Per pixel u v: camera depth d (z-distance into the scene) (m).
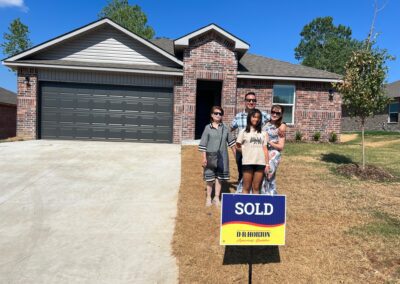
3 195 6.95
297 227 5.35
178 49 14.75
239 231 3.88
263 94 15.38
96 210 6.24
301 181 8.01
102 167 9.23
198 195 6.98
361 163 10.12
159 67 14.56
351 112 9.06
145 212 6.16
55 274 4.18
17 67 13.89
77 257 4.58
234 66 14.48
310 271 4.16
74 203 6.58
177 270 4.26
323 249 4.66
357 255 4.49
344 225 5.41
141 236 5.20
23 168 8.92
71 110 14.27
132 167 9.33
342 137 20.86
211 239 5.01
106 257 4.58
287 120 15.77
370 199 6.72
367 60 8.60
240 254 4.59
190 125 14.43
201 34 14.16
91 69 13.85
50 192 7.18
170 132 14.62
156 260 4.51
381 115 25.31
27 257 4.57
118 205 6.51
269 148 5.61
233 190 7.19
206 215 5.89
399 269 4.15
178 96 14.47
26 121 14.07
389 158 11.20
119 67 13.98
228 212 3.86
